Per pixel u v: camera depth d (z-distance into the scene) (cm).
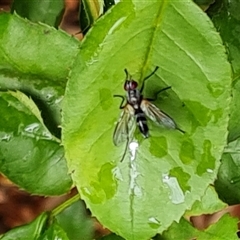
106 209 7
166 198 7
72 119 7
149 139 7
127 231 7
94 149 7
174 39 7
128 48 7
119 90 7
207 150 7
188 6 7
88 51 7
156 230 7
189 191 7
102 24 7
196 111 7
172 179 7
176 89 7
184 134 7
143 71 7
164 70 7
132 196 7
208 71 7
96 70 7
